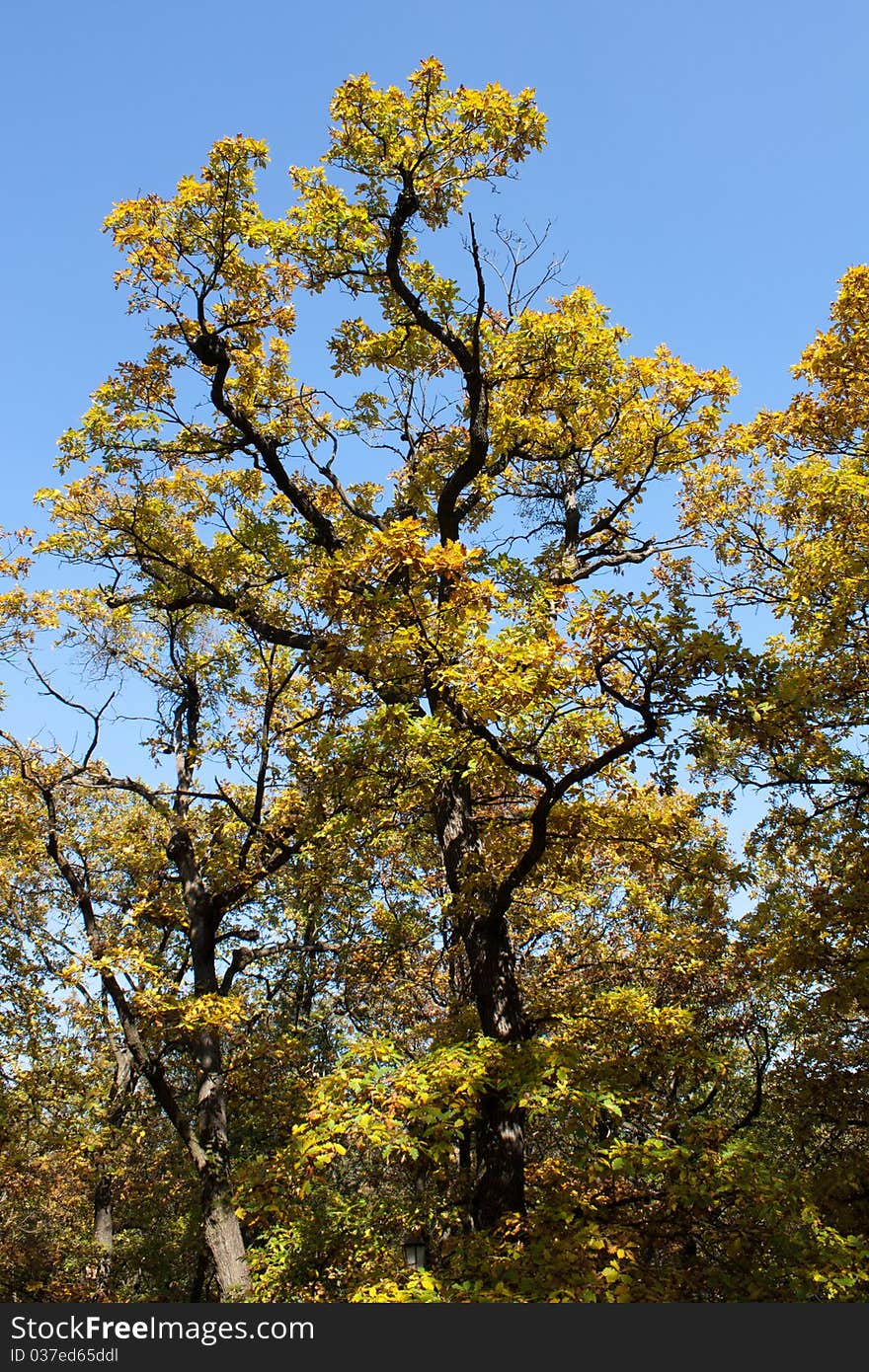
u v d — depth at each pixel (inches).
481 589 355.9
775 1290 309.6
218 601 575.2
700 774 488.7
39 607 636.1
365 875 600.7
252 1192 334.6
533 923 659.4
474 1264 318.0
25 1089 589.0
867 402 556.7
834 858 541.0
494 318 563.2
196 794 624.7
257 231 519.5
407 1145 298.0
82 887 602.5
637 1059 443.5
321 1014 714.8
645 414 550.6
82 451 563.2
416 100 488.4
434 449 587.8
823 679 505.0
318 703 511.8
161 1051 584.4
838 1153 514.0
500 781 431.8
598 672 333.4
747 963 538.9
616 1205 376.5
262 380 580.7
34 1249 713.0
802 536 579.2
